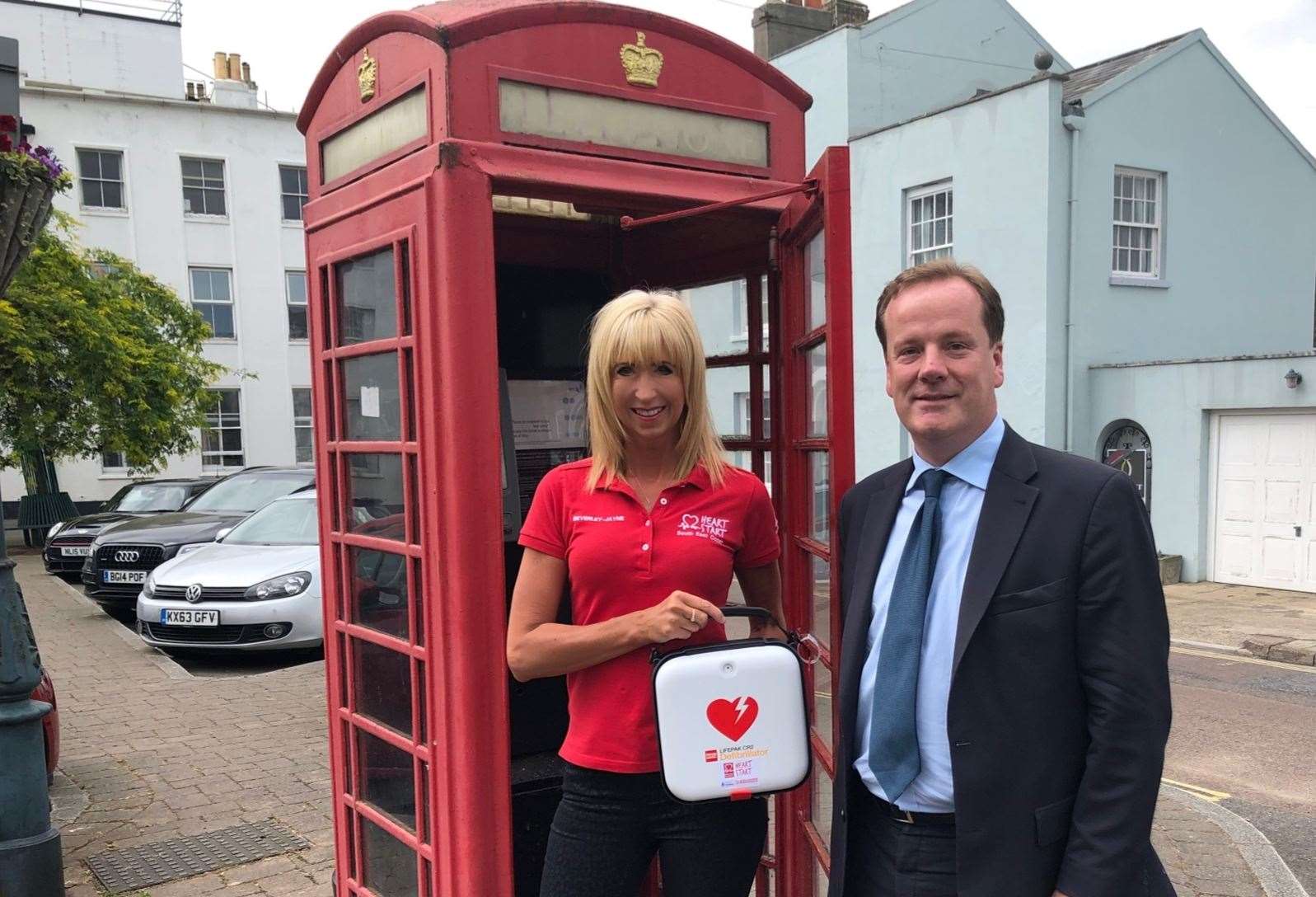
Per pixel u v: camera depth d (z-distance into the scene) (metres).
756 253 3.16
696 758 1.89
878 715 1.74
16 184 3.05
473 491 2.24
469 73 2.22
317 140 2.82
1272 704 6.60
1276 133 13.55
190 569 7.74
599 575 1.96
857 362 13.70
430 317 2.26
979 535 1.68
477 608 2.25
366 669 2.73
